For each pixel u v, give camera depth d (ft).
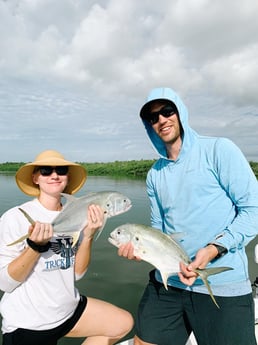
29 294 3.66
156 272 4.12
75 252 4.05
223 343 3.43
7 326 3.64
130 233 3.53
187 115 3.77
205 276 3.14
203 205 3.51
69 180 4.56
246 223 3.26
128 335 6.17
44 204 3.95
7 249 3.61
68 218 3.58
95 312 4.29
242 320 3.36
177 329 3.93
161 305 3.95
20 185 4.12
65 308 3.89
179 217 3.67
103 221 3.74
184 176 3.64
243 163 3.38
